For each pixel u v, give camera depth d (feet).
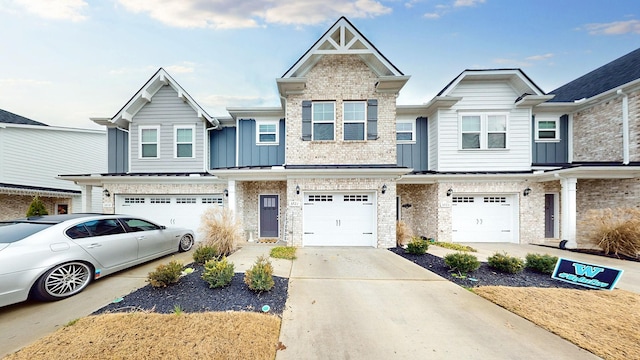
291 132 32.78
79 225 17.31
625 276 20.11
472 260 19.94
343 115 32.94
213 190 34.63
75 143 53.57
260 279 15.65
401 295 16.14
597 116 34.91
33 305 14.07
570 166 31.99
